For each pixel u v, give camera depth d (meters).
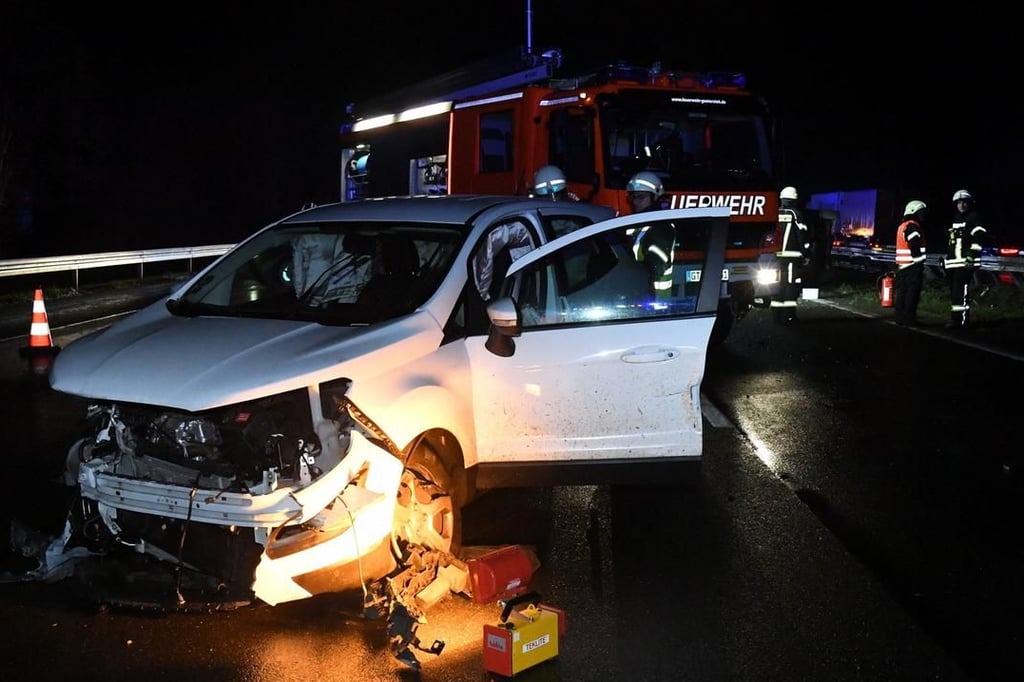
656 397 5.57
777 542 5.86
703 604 5.01
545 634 4.34
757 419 8.79
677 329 5.57
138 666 4.30
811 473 7.20
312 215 6.31
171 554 4.58
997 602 5.07
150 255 22.30
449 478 5.13
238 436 4.45
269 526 4.26
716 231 5.61
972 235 13.92
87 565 4.76
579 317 5.62
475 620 4.76
